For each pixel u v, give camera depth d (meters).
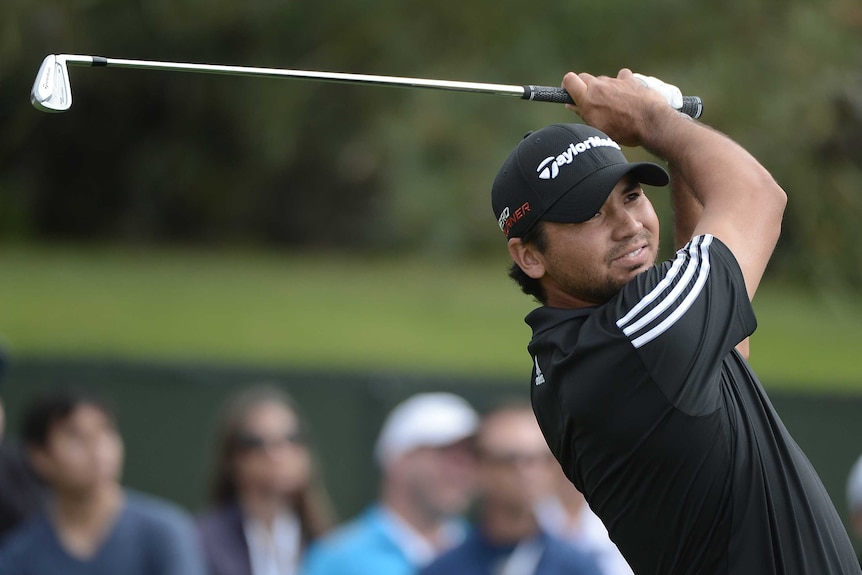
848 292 29.72
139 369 23.88
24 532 17.11
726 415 9.16
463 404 23.70
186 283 43.62
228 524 18.56
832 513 9.44
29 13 30.17
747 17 27.97
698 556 9.22
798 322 35.09
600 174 9.49
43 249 49.94
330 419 23.70
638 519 9.41
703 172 9.80
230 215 51.62
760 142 27.70
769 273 31.19
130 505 17.42
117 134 49.72
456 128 28.00
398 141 28.41
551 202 9.57
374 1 30.20
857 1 29.00
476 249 29.38
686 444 9.02
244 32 34.75
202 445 23.94
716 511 9.09
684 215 11.11
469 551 16.84
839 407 24.39
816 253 28.88
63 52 31.62
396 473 18.44
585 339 9.31
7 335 34.97
